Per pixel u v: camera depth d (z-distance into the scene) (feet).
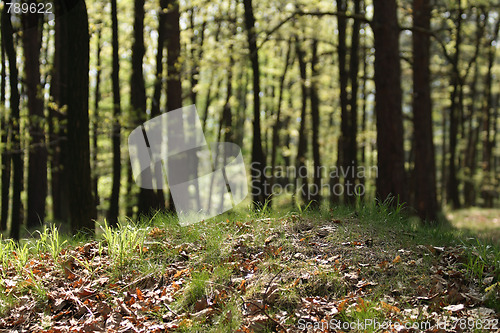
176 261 16.15
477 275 14.14
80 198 25.44
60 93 40.81
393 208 19.47
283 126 86.48
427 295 13.37
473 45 78.43
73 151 25.48
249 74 75.87
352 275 14.30
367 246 15.99
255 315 12.98
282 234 16.84
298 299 13.39
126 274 15.51
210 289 14.06
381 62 34.30
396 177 33.32
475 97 102.22
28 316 13.89
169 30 43.70
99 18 45.93
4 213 45.65
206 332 12.53
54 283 15.35
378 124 34.27
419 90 50.08
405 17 55.57
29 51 44.93
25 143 40.06
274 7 45.62
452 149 76.48
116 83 40.65
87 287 14.83
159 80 40.14
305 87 70.85
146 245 16.97
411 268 14.61
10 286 15.25
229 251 15.99
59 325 13.42
